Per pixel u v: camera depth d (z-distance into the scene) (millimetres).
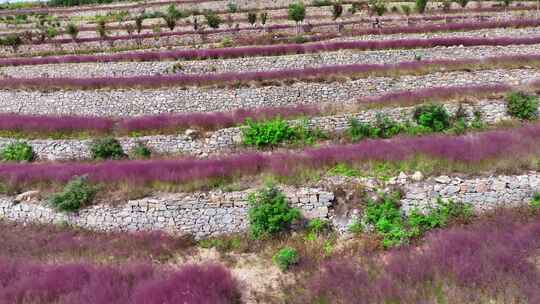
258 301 9656
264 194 12656
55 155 20156
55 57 32375
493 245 9742
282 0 56656
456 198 12180
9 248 12328
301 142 18781
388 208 12062
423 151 13867
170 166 15086
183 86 24141
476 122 18375
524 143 13805
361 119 19234
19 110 25312
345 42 29375
